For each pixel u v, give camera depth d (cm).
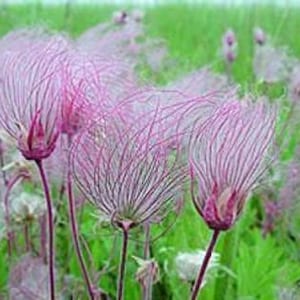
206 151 20
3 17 81
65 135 23
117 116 21
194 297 21
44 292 28
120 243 34
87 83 22
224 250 33
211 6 101
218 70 60
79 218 30
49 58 22
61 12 87
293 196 30
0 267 34
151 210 20
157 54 51
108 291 33
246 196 21
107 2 97
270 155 21
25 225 32
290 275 32
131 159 20
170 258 33
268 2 93
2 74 22
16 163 30
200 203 21
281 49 54
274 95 42
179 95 23
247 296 33
